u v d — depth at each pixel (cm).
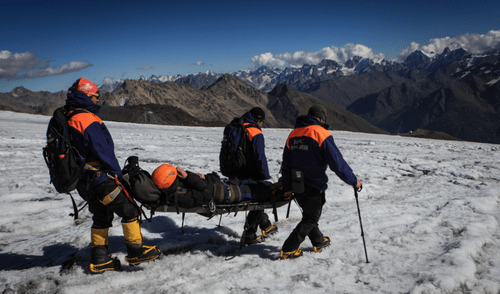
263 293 276
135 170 319
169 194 313
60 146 279
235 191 352
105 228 324
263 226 430
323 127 362
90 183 295
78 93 294
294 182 346
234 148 367
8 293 284
